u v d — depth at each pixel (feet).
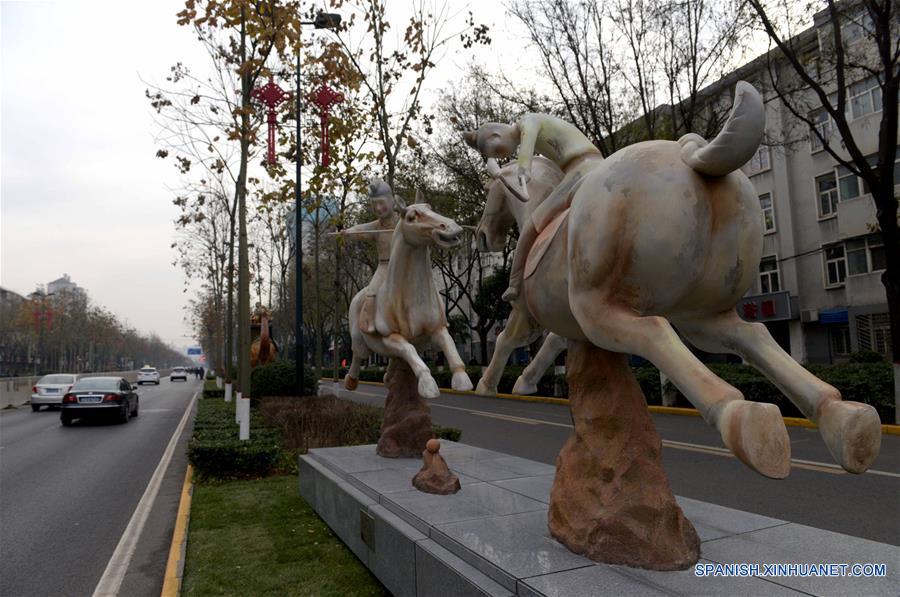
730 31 40.52
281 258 79.82
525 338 11.52
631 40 43.96
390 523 11.40
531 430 38.24
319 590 12.57
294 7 30.17
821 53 41.60
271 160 32.71
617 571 8.16
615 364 9.55
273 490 21.94
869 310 55.77
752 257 8.01
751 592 7.43
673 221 7.52
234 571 13.75
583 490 9.26
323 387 85.35
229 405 51.96
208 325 135.13
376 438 28.09
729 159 7.27
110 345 253.03
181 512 19.08
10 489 25.38
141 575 14.71
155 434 43.65
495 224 12.49
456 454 18.42
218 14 29.71
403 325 18.16
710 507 11.43
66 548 17.24
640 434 9.09
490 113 58.13
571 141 10.44
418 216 16.80
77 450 36.24
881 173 33.30
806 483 21.35
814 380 6.99
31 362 214.48
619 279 7.96
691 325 9.04
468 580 8.41
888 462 24.52
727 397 6.57
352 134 37.63
